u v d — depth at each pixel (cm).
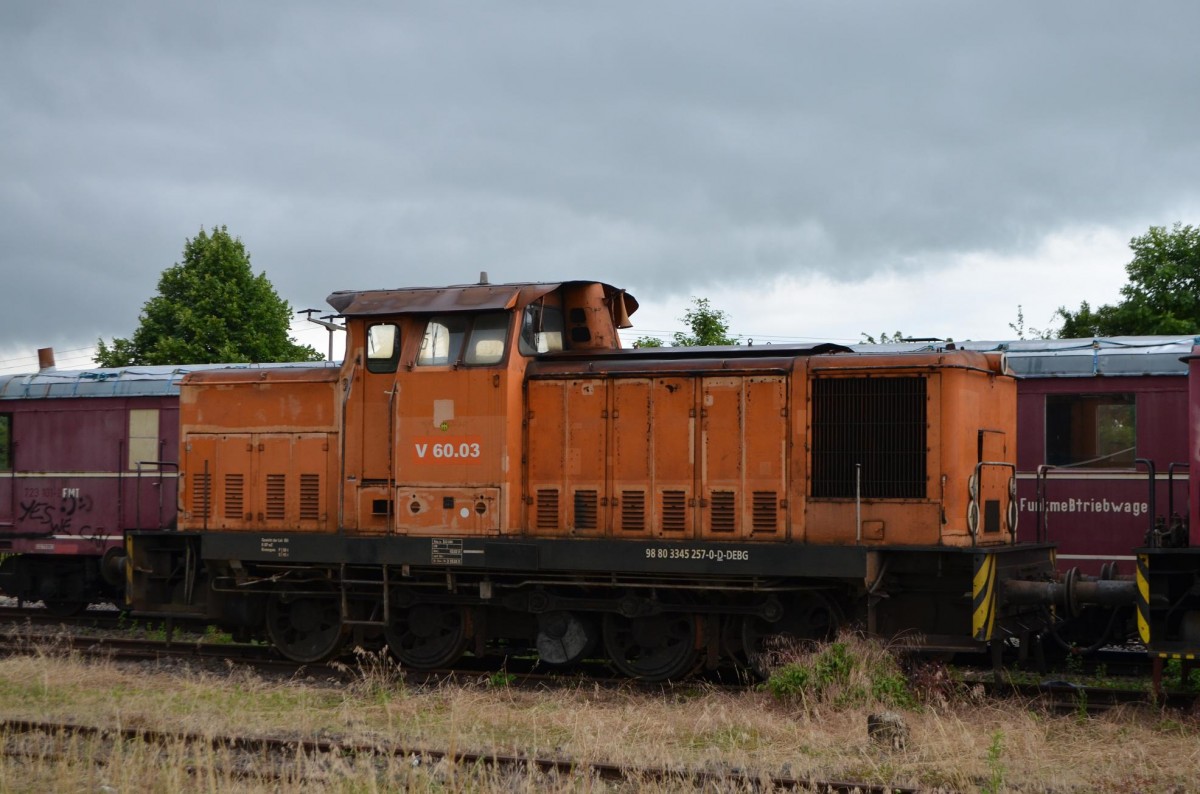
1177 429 1545
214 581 1500
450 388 1361
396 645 1424
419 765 936
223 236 3853
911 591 1266
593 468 1343
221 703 1183
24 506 2084
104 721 1070
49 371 2153
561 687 1302
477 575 1386
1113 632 1447
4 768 887
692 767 909
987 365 1305
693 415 1312
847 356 1277
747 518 1288
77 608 2070
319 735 1036
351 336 1430
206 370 2002
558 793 851
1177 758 948
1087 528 1581
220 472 1514
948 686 1165
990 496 1305
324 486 1448
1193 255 3556
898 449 1239
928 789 851
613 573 1306
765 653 1298
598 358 1395
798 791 848
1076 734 1033
